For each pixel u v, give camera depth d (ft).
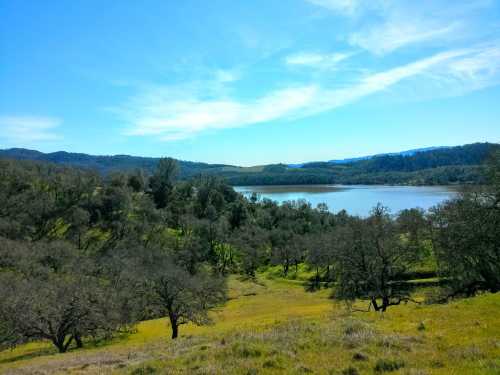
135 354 67.41
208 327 165.78
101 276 256.73
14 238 355.36
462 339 46.65
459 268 125.29
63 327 136.36
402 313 68.54
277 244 445.37
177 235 464.24
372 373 36.68
